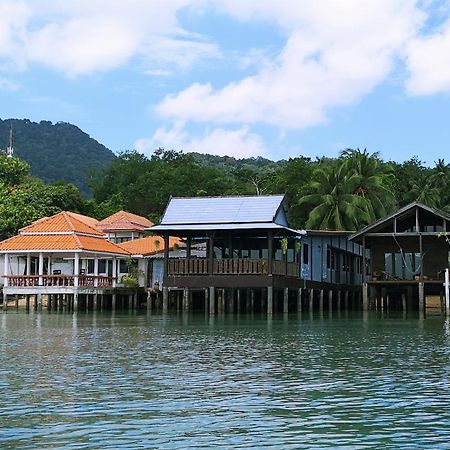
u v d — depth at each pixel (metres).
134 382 14.95
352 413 11.91
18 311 46.53
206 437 10.49
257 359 18.67
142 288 49.00
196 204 42.00
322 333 26.59
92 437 10.49
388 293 44.78
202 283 39.69
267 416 11.74
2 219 59.19
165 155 101.25
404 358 18.62
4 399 13.13
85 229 49.81
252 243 44.44
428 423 11.23
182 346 22.09
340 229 56.94
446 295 37.12
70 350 21.03
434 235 39.44
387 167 64.62
